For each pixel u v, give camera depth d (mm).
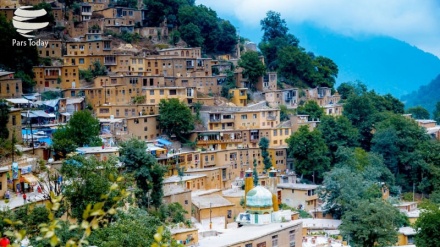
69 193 94562
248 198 138875
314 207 174125
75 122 160000
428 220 124812
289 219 140875
